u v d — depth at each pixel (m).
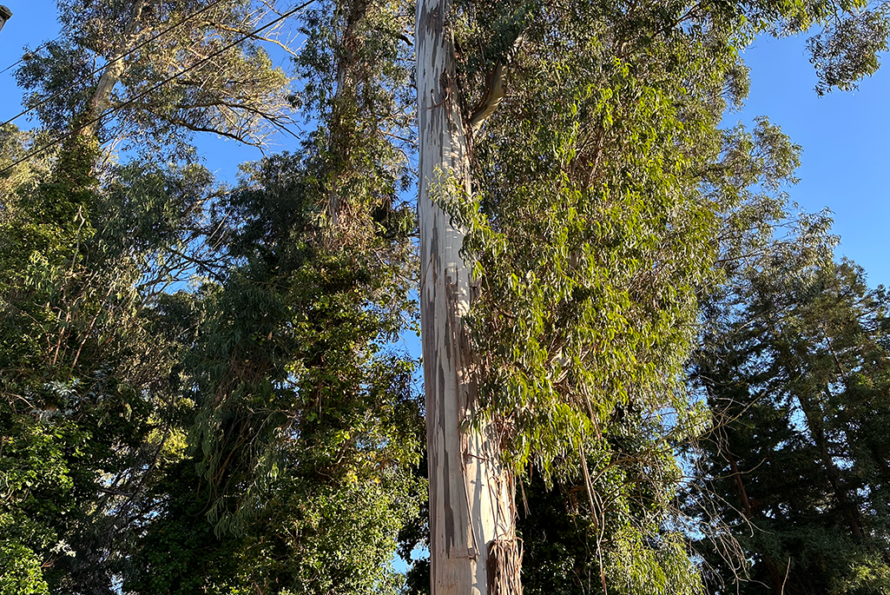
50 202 15.37
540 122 8.56
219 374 13.02
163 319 17.38
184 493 14.10
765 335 20.73
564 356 7.47
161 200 15.78
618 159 8.38
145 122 19.33
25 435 12.18
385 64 14.21
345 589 11.04
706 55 10.37
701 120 9.59
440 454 6.98
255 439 12.36
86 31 19.39
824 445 19.05
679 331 9.10
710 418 11.77
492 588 6.29
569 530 12.16
